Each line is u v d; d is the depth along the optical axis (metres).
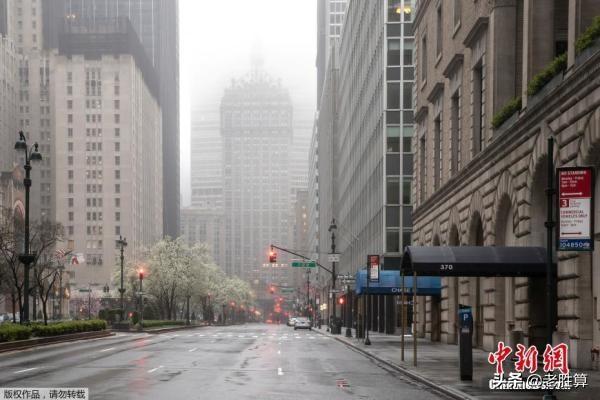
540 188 25.41
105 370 22.72
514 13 30.00
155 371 22.52
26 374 21.06
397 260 64.12
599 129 19.66
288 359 28.84
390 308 62.06
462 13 36.31
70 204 181.38
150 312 91.44
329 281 117.62
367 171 77.44
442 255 24.78
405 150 65.19
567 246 14.52
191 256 96.31
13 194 136.12
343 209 108.00
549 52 25.91
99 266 178.75
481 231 33.84
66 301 136.00
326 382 19.88
